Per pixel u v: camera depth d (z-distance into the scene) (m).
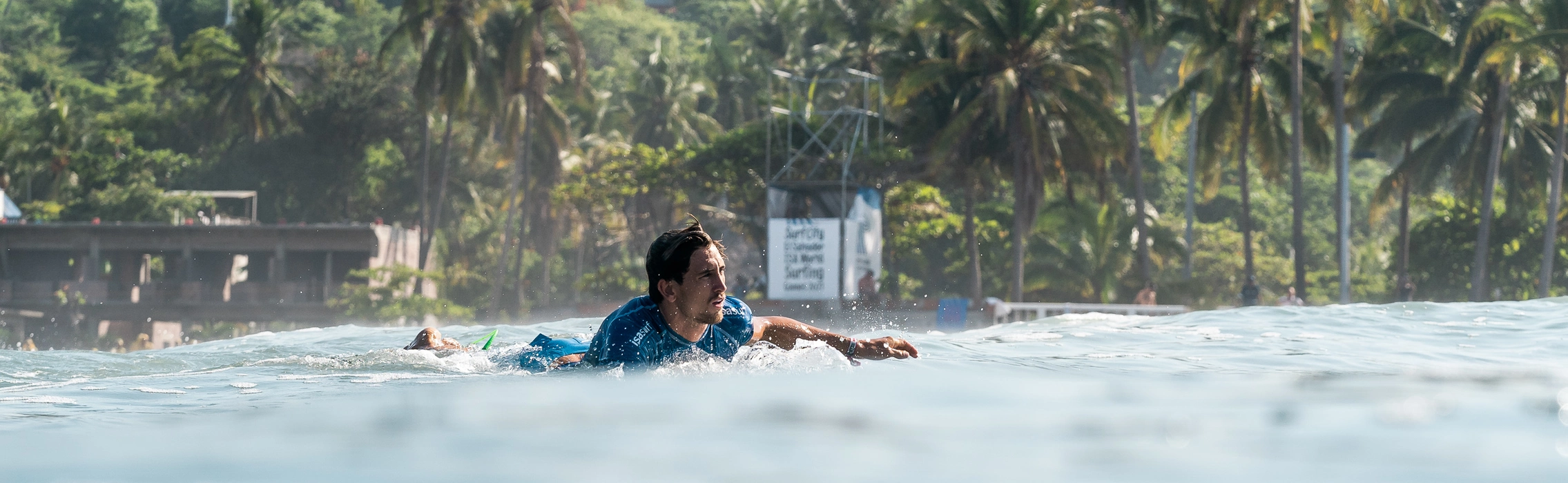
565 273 85.31
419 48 65.12
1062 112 48.84
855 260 40.94
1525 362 7.45
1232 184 87.75
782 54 86.69
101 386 5.71
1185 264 57.25
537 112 64.94
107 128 79.50
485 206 85.75
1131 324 11.95
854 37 67.88
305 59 95.56
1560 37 44.94
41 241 62.44
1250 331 10.49
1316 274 72.62
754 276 53.28
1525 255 58.28
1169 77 105.81
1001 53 47.12
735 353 6.84
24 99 85.75
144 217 71.62
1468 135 55.88
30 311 57.53
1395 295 58.00
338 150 80.62
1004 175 52.81
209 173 81.44
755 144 52.28
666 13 129.12
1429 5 50.03
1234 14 48.50
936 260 68.00
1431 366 6.88
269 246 62.44
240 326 62.41
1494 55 46.44
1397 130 56.25
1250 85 51.75
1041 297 58.81
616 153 56.06
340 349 10.59
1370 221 60.06
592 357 6.64
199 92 90.75
